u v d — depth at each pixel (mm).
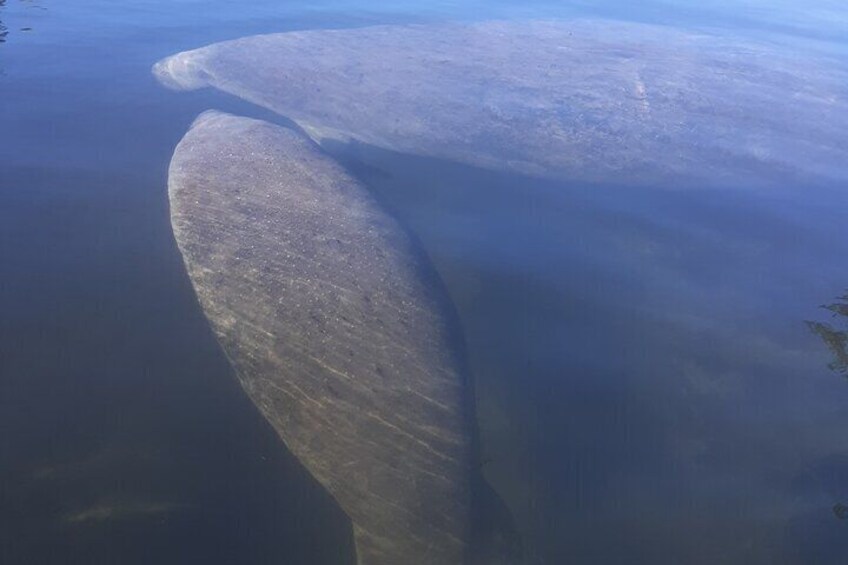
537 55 10320
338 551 3889
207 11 11930
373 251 5750
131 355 4848
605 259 6242
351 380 4676
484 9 13680
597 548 4027
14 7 11117
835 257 6543
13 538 3766
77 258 5637
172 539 3842
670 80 9742
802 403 4961
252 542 3883
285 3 12930
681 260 6336
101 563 3699
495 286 5797
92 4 11656
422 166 7551
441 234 6422
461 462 4359
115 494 4023
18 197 6289
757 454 4594
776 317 5738
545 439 4602
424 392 4684
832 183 7781
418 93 8828
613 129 8430
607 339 5344
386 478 4227
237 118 7641
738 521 4191
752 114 9039
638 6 15164
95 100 8180
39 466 4117
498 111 8586
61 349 4840
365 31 10758
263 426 4461
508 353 5172
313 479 4211
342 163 7191
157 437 4348
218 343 4965
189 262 5629
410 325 5117
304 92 8680
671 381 5047
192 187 6426
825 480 4438
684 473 4449
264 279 5359
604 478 4398
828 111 9312
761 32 13453
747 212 7176
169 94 8477
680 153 8125
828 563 3996
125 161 6996
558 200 7152
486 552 3969
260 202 6191
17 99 8031
